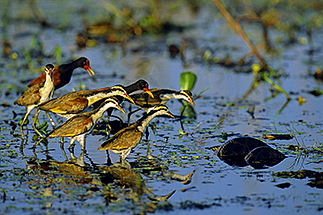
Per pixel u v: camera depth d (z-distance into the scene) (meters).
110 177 10.32
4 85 17.45
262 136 12.85
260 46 23.05
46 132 13.09
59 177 10.27
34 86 13.00
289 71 19.97
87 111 13.05
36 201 9.13
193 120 14.55
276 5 29.36
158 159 11.38
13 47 22.84
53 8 30.89
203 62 21.44
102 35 25.42
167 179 10.23
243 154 11.55
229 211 8.86
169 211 8.83
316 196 9.48
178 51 22.58
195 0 30.50
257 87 18.20
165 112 11.80
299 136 12.91
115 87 13.04
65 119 14.40
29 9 29.91
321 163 11.09
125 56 22.34
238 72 20.12
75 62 14.84
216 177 10.37
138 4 27.92
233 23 20.64
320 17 27.64
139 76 19.06
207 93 17.42
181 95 14.23
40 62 20.77
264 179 10.27
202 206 9.03
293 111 15.33
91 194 9.47
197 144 12.46
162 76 19.09
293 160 11.30
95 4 31.44
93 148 12.17
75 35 25.38
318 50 23.02
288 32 24.92
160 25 26.00
